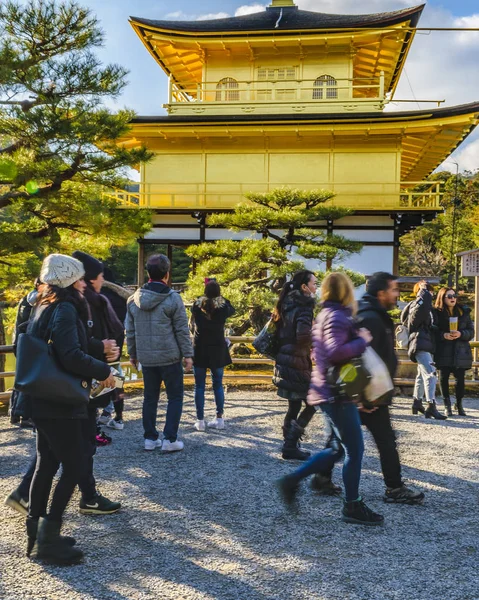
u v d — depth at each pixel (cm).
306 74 2033
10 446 603
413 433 667
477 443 620
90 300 411
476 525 391
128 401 867
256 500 439
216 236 1898
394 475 431
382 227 1836
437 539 367
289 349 522
